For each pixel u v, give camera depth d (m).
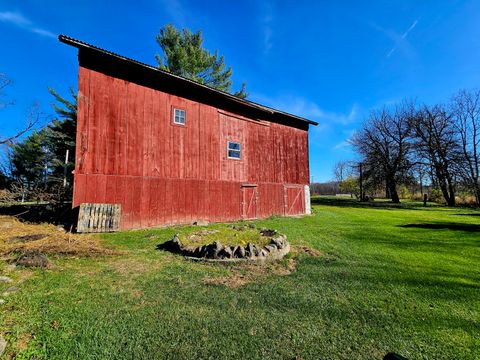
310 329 2.83
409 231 9.30
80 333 2.60
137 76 9.46
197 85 10.69
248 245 5.26
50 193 9.89
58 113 20.36
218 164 11.46
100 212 7.97
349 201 28.66
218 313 3.12
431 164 25.09
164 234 7.70
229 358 2.33
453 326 2.96
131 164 9.01
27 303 3.12
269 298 3.58
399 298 3.68
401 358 1.79
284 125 14.77
